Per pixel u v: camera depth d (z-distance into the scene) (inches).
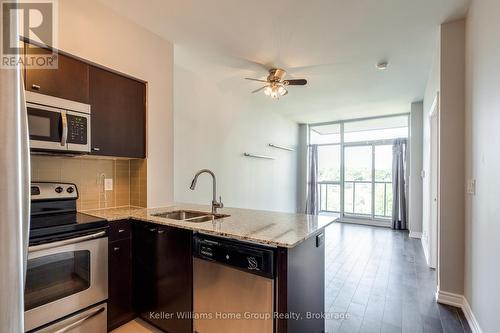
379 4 83.2
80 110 77.5
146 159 100.1
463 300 91.3
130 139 94.1
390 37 103.8
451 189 93.9
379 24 94.7
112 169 100.0
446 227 95.0
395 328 81.0
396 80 151.3
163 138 106.4
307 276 65.6
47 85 71.8
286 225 70.9
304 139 278.2
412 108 199.0
